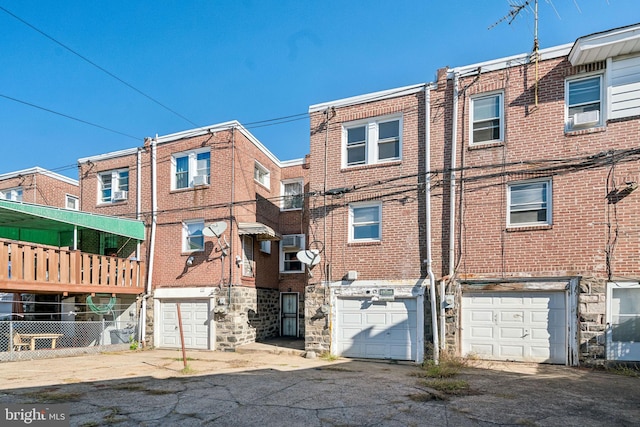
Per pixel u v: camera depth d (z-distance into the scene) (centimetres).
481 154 1039
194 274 1379
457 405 609
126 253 1493
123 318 1448
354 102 1210
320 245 1192
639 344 870
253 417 554
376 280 1113
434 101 1107
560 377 810
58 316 1523
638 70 916
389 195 1130
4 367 978
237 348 1277
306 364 1025
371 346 1102
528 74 1015
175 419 545
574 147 955
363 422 530
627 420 539
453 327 1007
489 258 1002
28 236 1407
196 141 1447
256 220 1530
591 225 920
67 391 707
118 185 1583
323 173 1224
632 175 898
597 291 900
